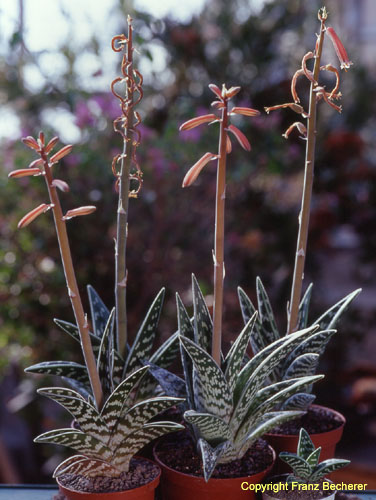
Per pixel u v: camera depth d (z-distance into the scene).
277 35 3.01
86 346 0.79
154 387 0.95
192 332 0.91
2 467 2.10
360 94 3.33
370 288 4.70
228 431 0.82
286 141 2.79
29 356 2.22
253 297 2.45
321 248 2.89
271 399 0.80
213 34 2.99
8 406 2.22
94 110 2.20
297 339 0.79
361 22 4.09
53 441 0.78
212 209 2.33
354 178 2.91
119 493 0.78
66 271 0.75
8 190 2.08
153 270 2.19
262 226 2.74
